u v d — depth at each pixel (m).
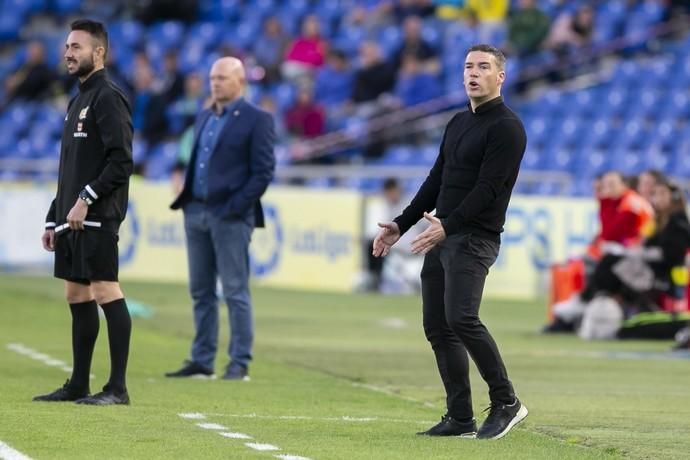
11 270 67.25
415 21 80.12
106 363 35.03
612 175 49.22
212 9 92.25
